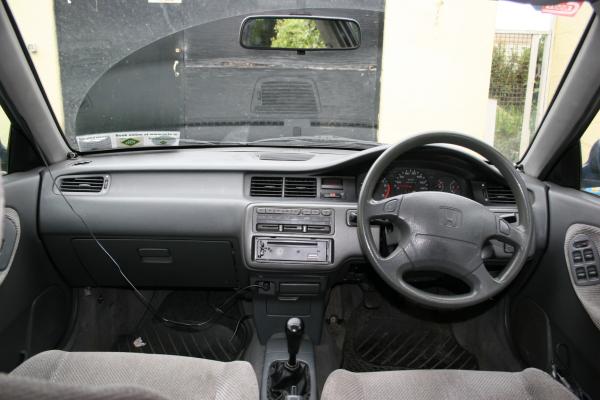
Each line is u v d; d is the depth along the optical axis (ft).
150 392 2.12
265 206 6.07
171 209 6.09
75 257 6.40
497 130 8.27
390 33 11.27
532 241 4.94
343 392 4.41
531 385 4.50
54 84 9.04
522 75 7.57
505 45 7.98
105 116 8.77
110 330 7.72
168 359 4.75
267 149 7.44
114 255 6.37
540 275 6.42
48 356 4.70
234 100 10.58
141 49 10.78
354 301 8.27
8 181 5.84
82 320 7.23
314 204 6.09
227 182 6.23
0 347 5.45
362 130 9.80
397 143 4.91
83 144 6.92
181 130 8.96
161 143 7.19
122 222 6.10
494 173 6.07
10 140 6.22
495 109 8.49
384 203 5.04
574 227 5.78
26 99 5.92
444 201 4.98
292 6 12.37
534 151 6.67
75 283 6.84
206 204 6.09
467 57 10.22
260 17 7.50
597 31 5.55
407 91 10.96
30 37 8.93
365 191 4.96
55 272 6.57
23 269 5.84
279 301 6.72
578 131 6.03
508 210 6.18
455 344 7.75
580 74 5.84
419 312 7.82
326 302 7.04
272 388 5.86
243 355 7.21
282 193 6.23
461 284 6.90
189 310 8.08
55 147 6.62
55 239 6.19
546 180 6.62
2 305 5.43
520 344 6.95
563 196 6.06
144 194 6.14
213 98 10.69
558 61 6.34
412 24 10.89
